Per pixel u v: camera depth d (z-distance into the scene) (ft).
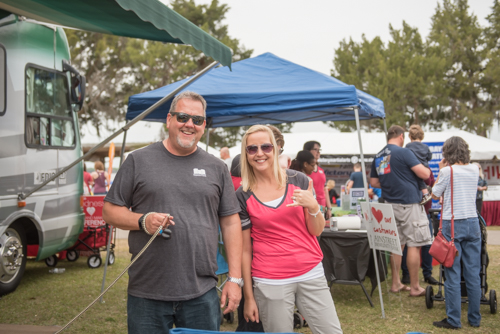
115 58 91.66
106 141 13.25
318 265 9.07
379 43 97.91
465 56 96.07
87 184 36.40
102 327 14.64
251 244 9.28
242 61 20.31
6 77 17.88
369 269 17.37
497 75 89.20
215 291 8.18
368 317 15.60
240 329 10.57
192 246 7.69
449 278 14.52
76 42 86.17
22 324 14.85
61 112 21.57
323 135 57.52
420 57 89.45
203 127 8.05
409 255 18.11
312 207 8.66
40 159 19.67
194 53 92.22
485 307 16.83
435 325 14.62
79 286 20.33
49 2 11.20
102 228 25.11
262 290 8.93
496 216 47.19
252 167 9.33
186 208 7.77
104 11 11.12
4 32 17.88
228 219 8.51
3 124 17.60
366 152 54.65
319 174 20.27
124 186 7.75
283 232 8.96
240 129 95.76
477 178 14.43
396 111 86.58
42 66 20.22
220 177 8.32
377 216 15.90
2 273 18.31
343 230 17.39
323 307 8.95
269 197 9.11
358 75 95.30
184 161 8.02
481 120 88.12
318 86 16.79
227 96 16.62
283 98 16.34
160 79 88.99
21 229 19.47
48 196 20.18
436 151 45.50
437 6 102.63
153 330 7.66
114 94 91.45
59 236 21.11
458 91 94.43
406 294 18.63
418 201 17.94
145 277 7.65
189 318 7.75
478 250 14.52
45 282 21.15
